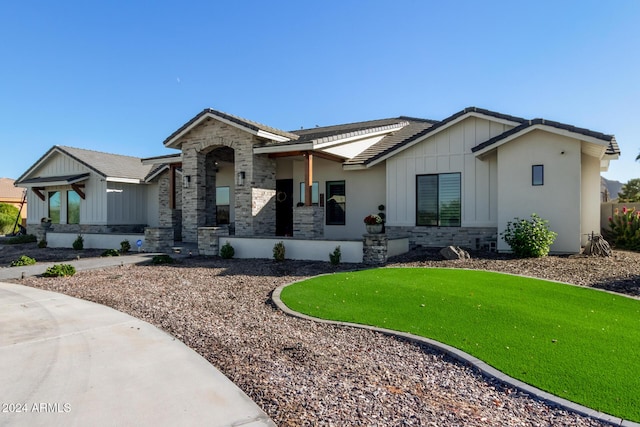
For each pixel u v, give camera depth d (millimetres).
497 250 13180
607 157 14023
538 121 12078
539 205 12555
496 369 4676
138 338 5945
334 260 12289
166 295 8773
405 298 7797
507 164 12953
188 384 4379
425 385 4402
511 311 6816
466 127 14273
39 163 25188
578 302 7348
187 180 17531
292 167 18875
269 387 4324
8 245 21828
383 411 3809
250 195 15727
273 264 12664
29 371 4727
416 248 14789
